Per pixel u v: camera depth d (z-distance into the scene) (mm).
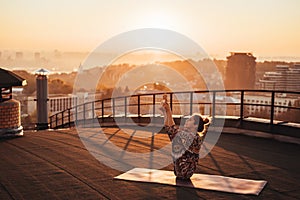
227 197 4863
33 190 5086
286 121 9352
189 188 5207
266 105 9320
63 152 7539
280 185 5426
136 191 5074
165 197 4844
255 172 6105
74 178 5652
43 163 6582
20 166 6367
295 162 6812
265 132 9203
